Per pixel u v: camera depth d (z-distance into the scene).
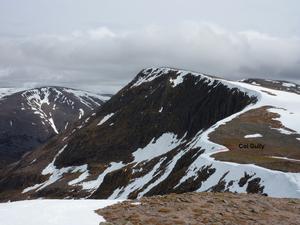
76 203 20.25
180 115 169.62
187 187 63.88
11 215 17.66
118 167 160.38
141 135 174.00
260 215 18.39
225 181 56.00
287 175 47.78
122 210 18.41
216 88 164.62
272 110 109.62
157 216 17.45
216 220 17.17
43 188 167.00
